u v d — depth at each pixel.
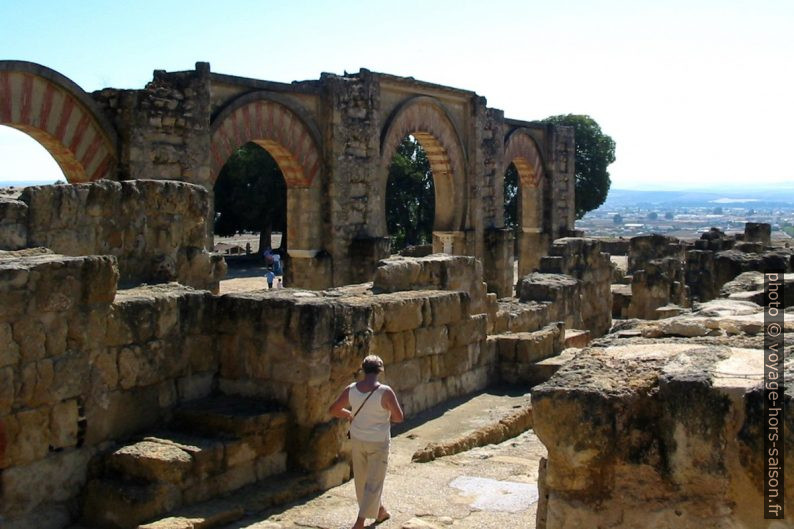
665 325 7.45
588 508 5.07
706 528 4.81
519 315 19.12
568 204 45.44
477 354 15.23
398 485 9.77
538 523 5.54
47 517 8.52
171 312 10.12
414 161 68.38
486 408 13.86
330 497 9.61
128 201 11.77
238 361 10.55
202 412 9.81
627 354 5.95
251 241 75.12
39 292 8.54
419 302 13.56
